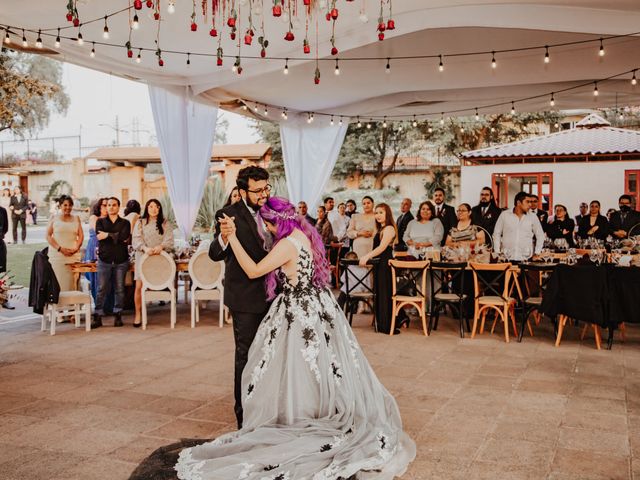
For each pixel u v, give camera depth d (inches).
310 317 135.4
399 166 889.5
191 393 184.4
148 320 307.9
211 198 511.8
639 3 247.6
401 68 357.7
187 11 246.5
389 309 275.0
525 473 125.7
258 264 134.9
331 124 478.0
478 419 159.2
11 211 717.3
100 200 330.3
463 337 266.5
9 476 125.2
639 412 164.4
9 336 269.3
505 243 298.4
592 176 607.5
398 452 131.2
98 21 255.8
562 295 244.2
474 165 639.1
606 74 374.0
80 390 187.6
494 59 321.4
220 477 116.1
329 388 133.3
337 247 418.9
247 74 336.5
